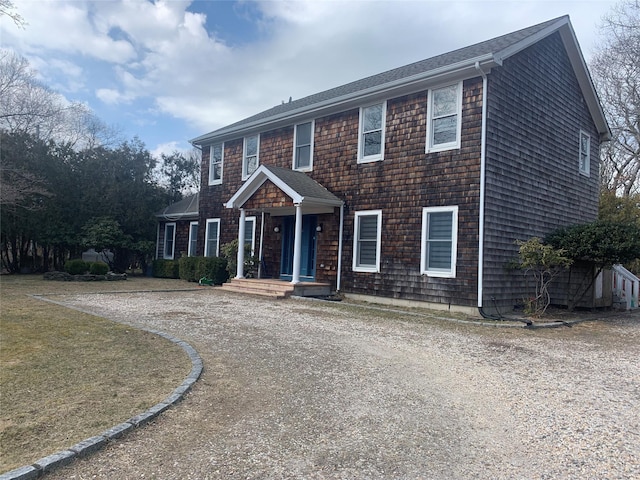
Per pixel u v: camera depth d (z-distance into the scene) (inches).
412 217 445.1
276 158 603.2
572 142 530.9
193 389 180.5
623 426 156.6
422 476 118.6
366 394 183.0
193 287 589.9
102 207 812.6
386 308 424.8
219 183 695.7
